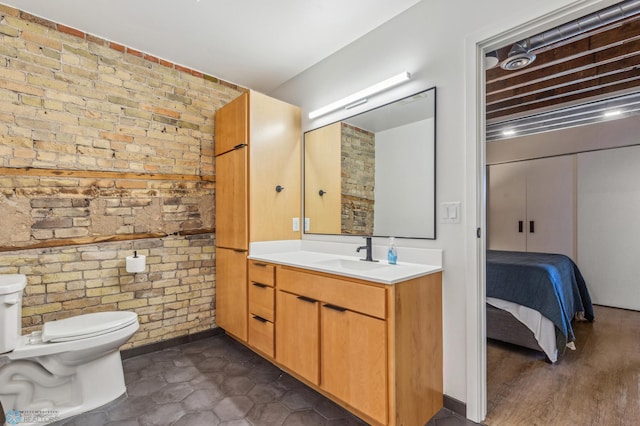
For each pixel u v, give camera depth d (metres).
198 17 2.10
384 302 1.48
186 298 2.76
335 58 2.54
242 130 2.55
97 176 2.31
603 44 2.12
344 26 2.20
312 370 1.86
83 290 2.25
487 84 2.88
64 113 2.18
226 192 2.74
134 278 2.48
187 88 2.78
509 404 1.84
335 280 1.72
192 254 2.79
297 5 1.98
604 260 4.07
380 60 2.19
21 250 2.02
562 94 3.05
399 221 2.07
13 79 2.01
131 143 2.47
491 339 2.85
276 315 2.16
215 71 2.86
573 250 4.33
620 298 3.94
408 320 1.55
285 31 2.26
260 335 2.30
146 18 2.11
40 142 2.09
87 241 2.26
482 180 1.72
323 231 2.63
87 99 2.28
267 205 2.59
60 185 2.16
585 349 2.63
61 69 2.17
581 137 4.27
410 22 2.00
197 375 2.20
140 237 2.51
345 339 1.66
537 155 4.66
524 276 2.56
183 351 2.59
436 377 1.75
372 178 2.24
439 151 1.85
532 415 1.73
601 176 4.11
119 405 1.84
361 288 1.58
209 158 2.92
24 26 2.05
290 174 2.77
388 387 1.48
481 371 1.69
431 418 1.71
